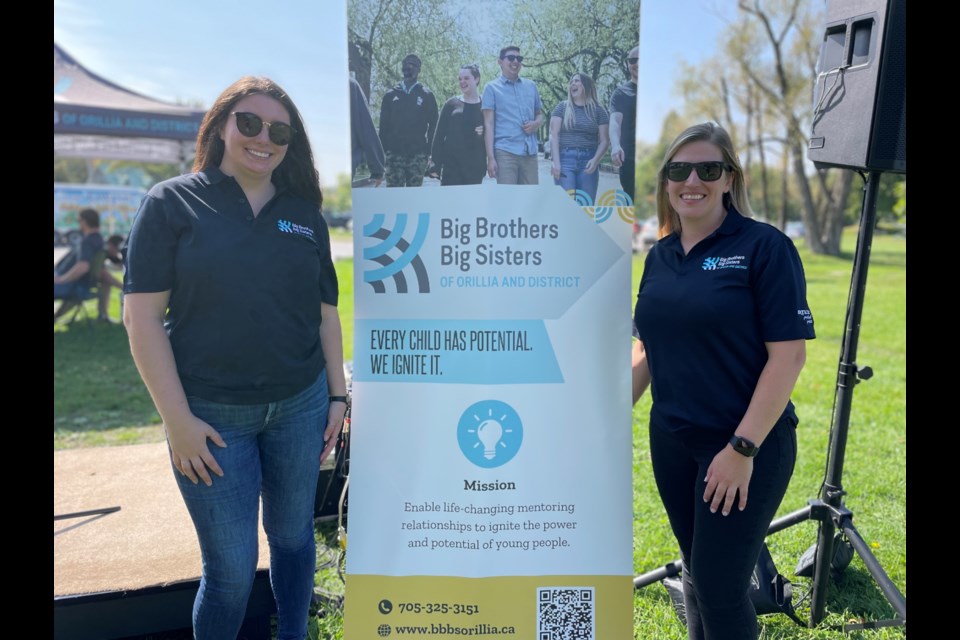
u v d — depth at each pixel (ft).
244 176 5.73
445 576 6.24
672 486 6.36
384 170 6.15
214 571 5.91
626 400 6.27
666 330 5.97
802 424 16.55
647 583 8.77
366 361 6.29
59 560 7.89
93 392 19.38
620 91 6.07
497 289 6.14
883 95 7.33
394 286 6.22
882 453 14.28
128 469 11.07
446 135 6.08
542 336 6.18
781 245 5.59
